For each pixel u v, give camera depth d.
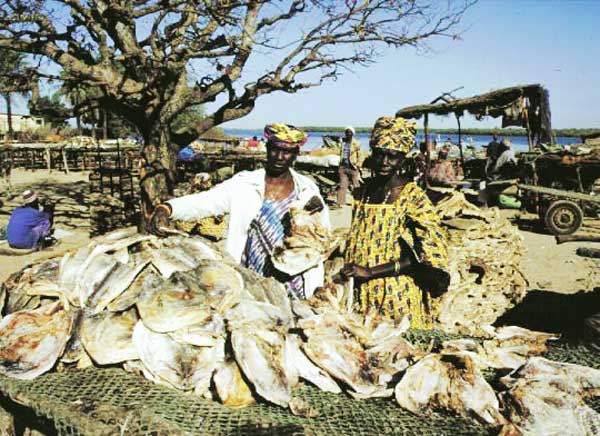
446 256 2.57
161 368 1.90
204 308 2.02
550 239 10.20
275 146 2.85
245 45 8.30
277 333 1.98
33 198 9.16
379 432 1.68
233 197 2.92
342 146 14.14
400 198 2.67
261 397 1.80
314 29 8.53
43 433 1.86
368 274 2.64
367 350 2.06
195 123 9.62
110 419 1.63
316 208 2.79
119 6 7.70
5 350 2.00
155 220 2.80
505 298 4.83
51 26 8.80
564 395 1.81
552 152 11.98
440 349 2.15
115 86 8.68
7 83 8.80
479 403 1.77
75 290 2.19
